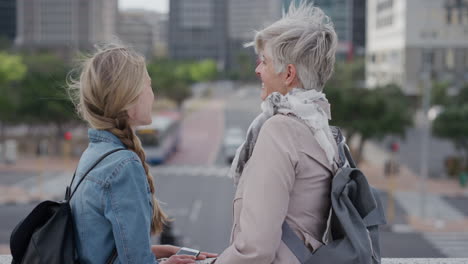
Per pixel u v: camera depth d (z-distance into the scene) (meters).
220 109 108.56
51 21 168.62
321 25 2.39
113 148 2.33
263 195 2.12
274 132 2.25
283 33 2.36
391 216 31.80
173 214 30.48
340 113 40.59
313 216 2.26
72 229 2.24
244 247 2.08
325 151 2.26
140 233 2.23
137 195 2.26
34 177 42.09
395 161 48.88
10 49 135.50
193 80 149.50
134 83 2.36
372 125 40.44
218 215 30.36
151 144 45.97
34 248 2.17
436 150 58.53
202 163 50.44
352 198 2.29
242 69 194.88
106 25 184.62
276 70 2.39
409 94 79.88
